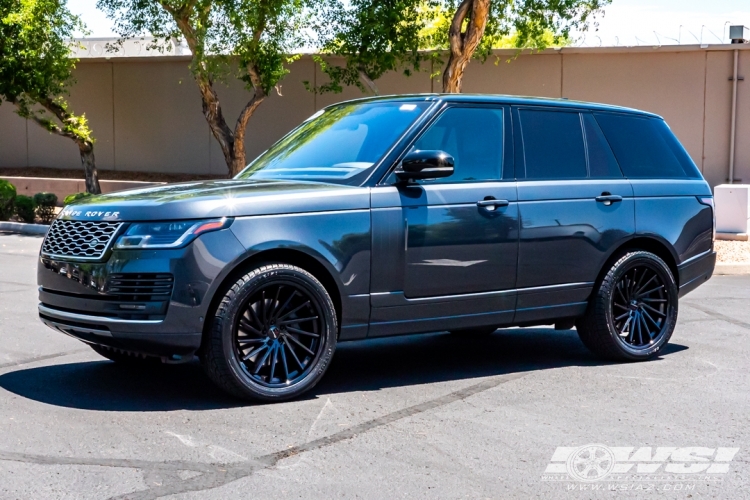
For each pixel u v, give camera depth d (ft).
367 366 22.21
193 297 16.97
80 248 17.65
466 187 20.21
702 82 64.90
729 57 64.13
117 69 81.35
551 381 20.61
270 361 18.28
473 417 17.43
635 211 22.88
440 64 70.33
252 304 17.80
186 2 56.70
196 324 17.04
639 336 23.04
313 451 15.17
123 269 16.98
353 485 13.57
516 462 14.78
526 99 22.18
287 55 62.64
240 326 17.67
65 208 18.95
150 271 16.89
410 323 19.54
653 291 23.30
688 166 24.86
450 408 18.10
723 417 17.65
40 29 63.16
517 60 69.10
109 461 14.49
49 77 66.13
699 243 24.40
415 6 59.67
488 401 18.70
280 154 22.02
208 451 15.07
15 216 62.64
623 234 22.52
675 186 24.02
